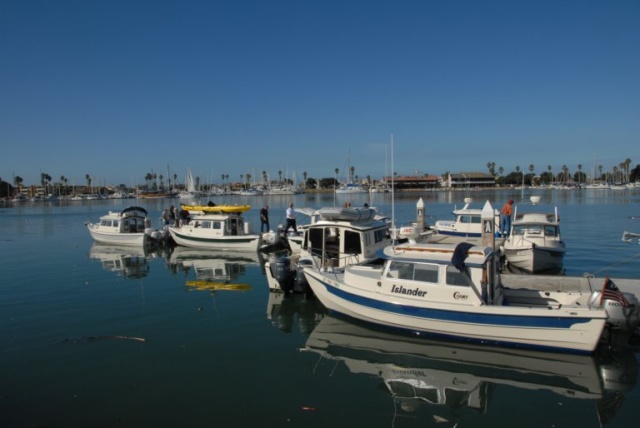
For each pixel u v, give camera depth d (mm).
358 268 14180
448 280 11781
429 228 30188
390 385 9500
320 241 16609
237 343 11938
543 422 8070
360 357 10992
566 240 29281
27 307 15492
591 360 10539
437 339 11938
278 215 58812
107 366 10398
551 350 10859
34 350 11398
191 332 12797
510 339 11148
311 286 14766
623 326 11016
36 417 8141
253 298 16703
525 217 22219
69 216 66125
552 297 12961
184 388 9273
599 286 14648
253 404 8633
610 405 8672
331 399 8852
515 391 9258
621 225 37781
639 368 10242
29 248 31250
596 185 143875
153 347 11609
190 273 22062
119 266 24125
